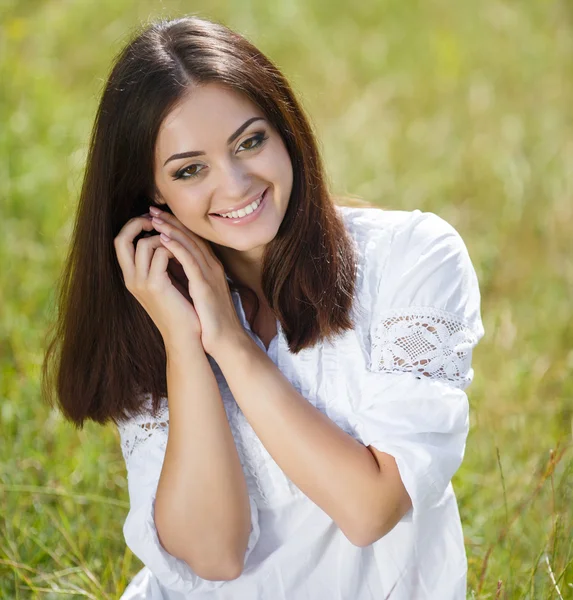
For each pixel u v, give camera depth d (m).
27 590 5.01
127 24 12.58
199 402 3.77
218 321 3.76
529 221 8.79
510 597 4.59
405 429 3.49
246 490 3.81
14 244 8.13
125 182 3.81
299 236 3.70
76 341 4.05
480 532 5.21
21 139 9.53
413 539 3.70
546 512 5.29
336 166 9.56
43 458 5.80
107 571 5.02
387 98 11.37
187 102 3.50
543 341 7.19
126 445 4.10
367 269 3.77
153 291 3.82
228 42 3.60
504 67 12.02
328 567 3.87
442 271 3.70
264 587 3.89
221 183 3.58
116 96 3.62
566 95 11.23
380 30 13.25
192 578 3.87
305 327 3.70
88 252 3.95
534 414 6.27
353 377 3.70
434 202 9.25
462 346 3.63
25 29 11.41
